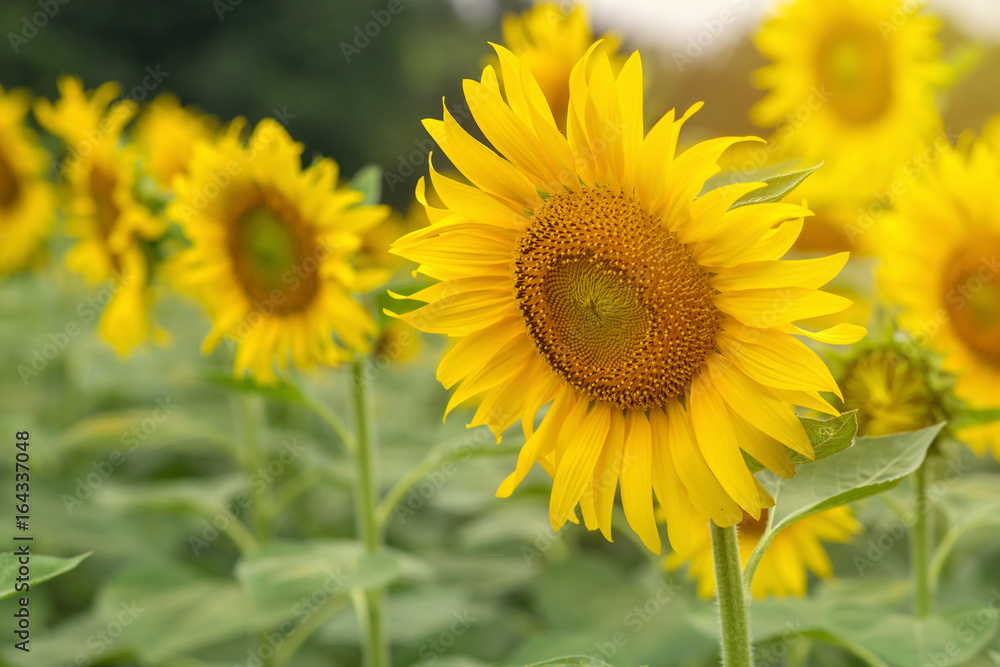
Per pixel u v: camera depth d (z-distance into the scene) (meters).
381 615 3.92
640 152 2.00
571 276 2.10
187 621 3.99
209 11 30.31
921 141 5.09
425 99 34.94
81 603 6.04
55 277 8.80
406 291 3.24
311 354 3.84
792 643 3.85
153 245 4.36
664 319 1.99
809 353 1.89
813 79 5.41
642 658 3.97
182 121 6.28
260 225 3.77
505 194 2.13
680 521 2.03
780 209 1.88
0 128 6.66
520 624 4.96
